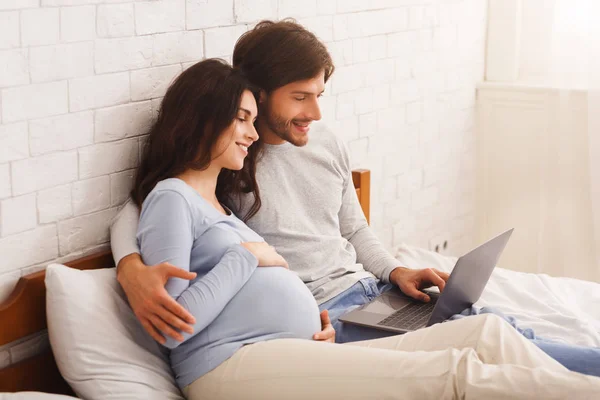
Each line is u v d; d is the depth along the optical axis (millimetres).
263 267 1796
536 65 3494
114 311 1723
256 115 1911
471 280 2012
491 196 3559
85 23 1788
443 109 3250
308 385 1611
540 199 3367
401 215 3096
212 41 2133
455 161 3395
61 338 1664
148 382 1685
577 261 3283
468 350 1593
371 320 2008
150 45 1951
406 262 2561
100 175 1874
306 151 2189
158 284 1637
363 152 2822
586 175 3209
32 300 1726
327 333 1849
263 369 1651
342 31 2619
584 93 3150
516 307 2205
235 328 1729
